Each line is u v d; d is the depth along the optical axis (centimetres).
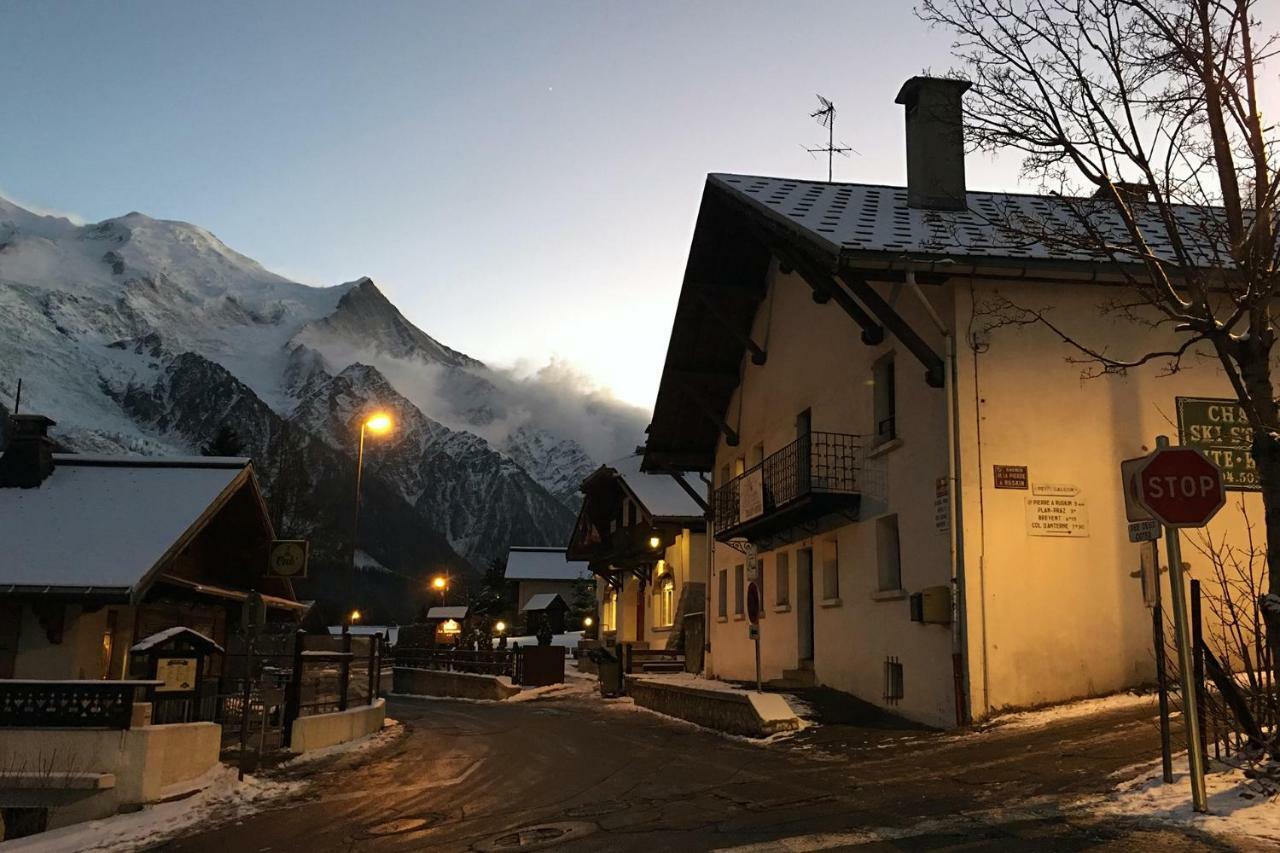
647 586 3909
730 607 2541
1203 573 1431
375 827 948
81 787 1093
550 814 956
